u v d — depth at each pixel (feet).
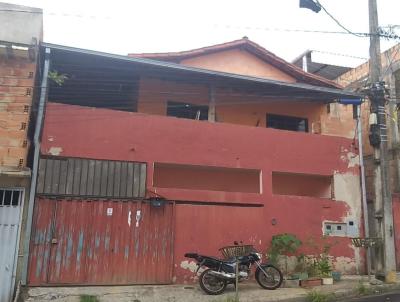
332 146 48.80
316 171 47.26
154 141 41.16
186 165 42.39
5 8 37.17
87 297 32.60
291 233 44.32
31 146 37.68
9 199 35.24
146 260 38.34
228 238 41.60
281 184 51.16
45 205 36.35
